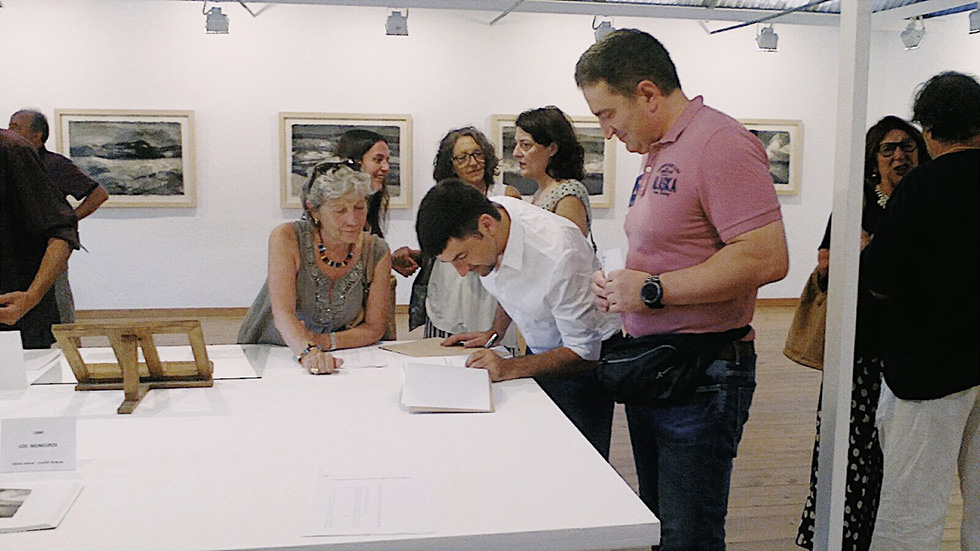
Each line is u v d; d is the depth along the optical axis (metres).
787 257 1.89
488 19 8.40
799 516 3.46
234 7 8.00
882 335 2.14
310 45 8.18
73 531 1.34
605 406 2.57
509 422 1.92
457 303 3.19
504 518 1.40
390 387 2.22
